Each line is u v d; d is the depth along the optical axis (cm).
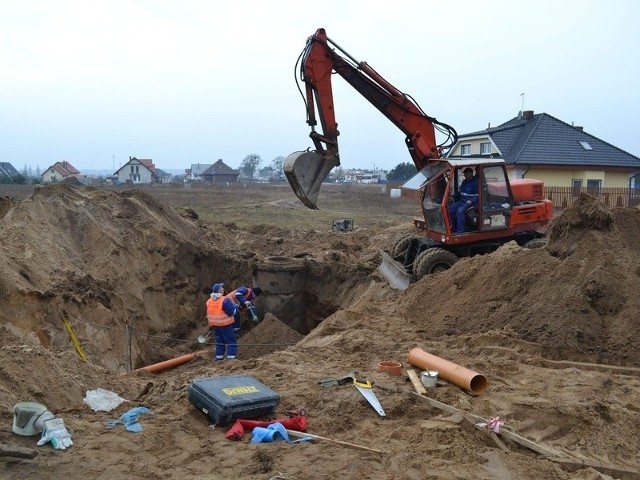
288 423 586
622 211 1003
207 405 595
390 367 748
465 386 673
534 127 3212
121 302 1251
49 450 512
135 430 562
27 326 1019
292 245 1894
